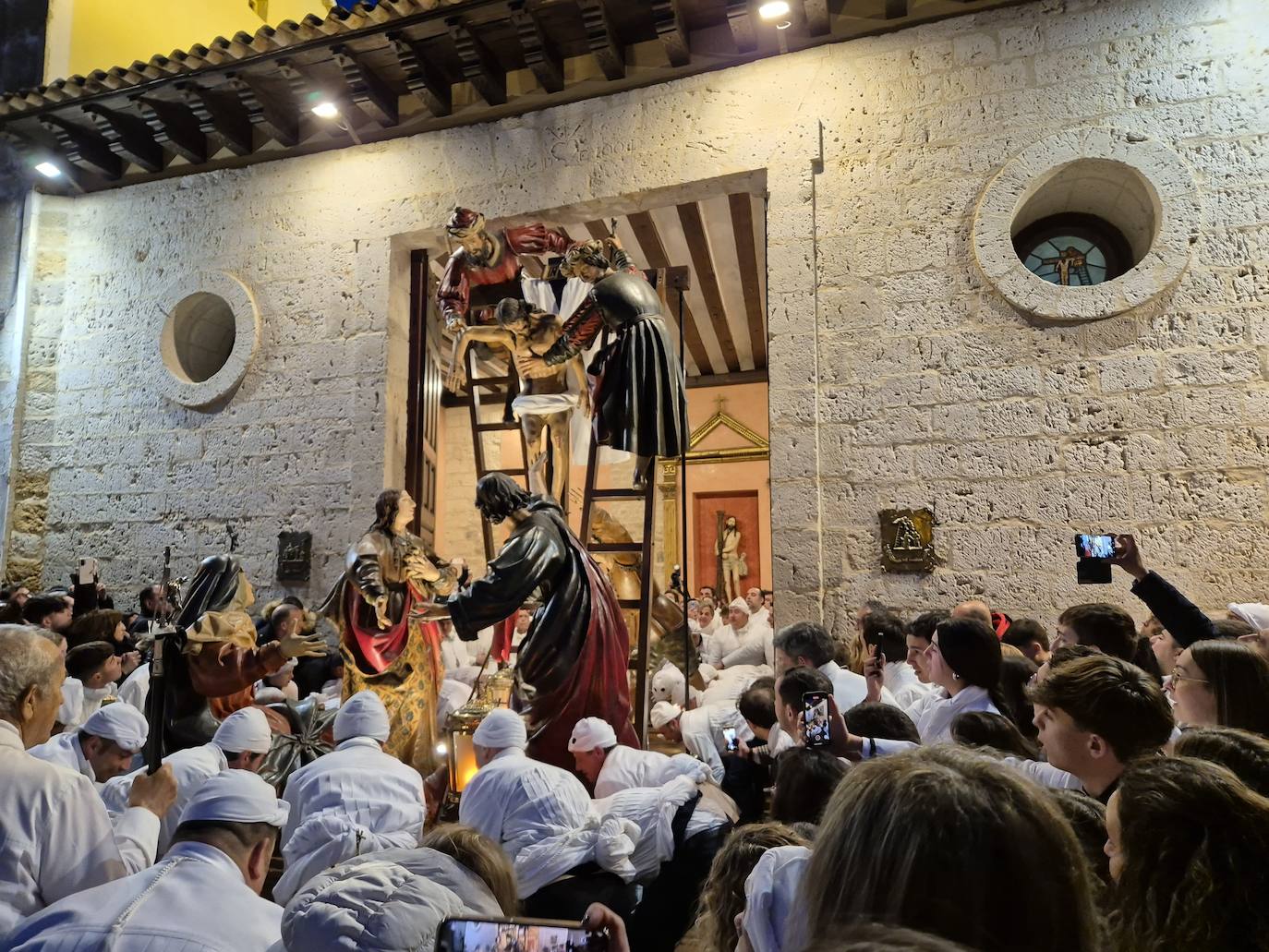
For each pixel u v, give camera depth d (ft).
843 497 20.62
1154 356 18.84
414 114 25.88
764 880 4.65
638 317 17.22
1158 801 4.48
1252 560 17.61
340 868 5.47
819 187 21.79
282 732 13.44
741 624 25.30
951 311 20.45
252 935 5.55
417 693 16.42
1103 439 18.98
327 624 24.44
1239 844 4.23
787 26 21.56
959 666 11.16
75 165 29.37
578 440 20.84
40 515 28.17
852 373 20.97
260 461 26.12
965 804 3.02
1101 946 3.18
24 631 7.78
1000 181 20.12
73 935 5.35
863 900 2.94
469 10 22.08
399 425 25.58
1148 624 15.64
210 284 27.25
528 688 14.44
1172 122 19.24
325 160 26.73
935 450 20.15
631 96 23.66
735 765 12.51
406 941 4.68
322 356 25.91
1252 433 17.94
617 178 23.48
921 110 21.26
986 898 2.87
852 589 20.26
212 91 25.80
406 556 16.07
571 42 23.75
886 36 21.79
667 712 16.84
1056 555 18.95
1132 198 20.25
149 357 27.84
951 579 19.60
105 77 25.55
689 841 10.68
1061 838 3.11
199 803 6.24
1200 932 4.14
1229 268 18.49
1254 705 7.72
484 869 5.83
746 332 41.83
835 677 13.94
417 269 26.43
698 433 46.80
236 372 26.40
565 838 9.73
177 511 26.78
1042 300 19.53
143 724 10.16
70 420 28.43
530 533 14.44
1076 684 7.03
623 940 4.51
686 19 22.86
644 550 17.30
